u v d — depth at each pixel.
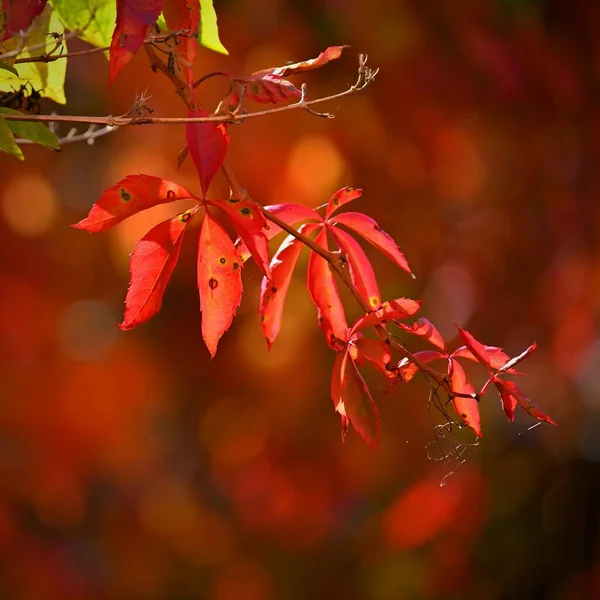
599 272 7.46
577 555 7.43
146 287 1.70
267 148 7.38
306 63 1.83
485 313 7.69
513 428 7.61
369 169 7.52
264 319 1.90
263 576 8.47
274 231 1.91
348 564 8.09
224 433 8.88
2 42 1.87
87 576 8.66
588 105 6.96
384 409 7.85
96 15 1.96
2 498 8.56
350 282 1.80
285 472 8.61
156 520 8.98
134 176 1.66
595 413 7.73
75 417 8.80
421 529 7.64
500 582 7.50
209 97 7.07
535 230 7.59
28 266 8.66
